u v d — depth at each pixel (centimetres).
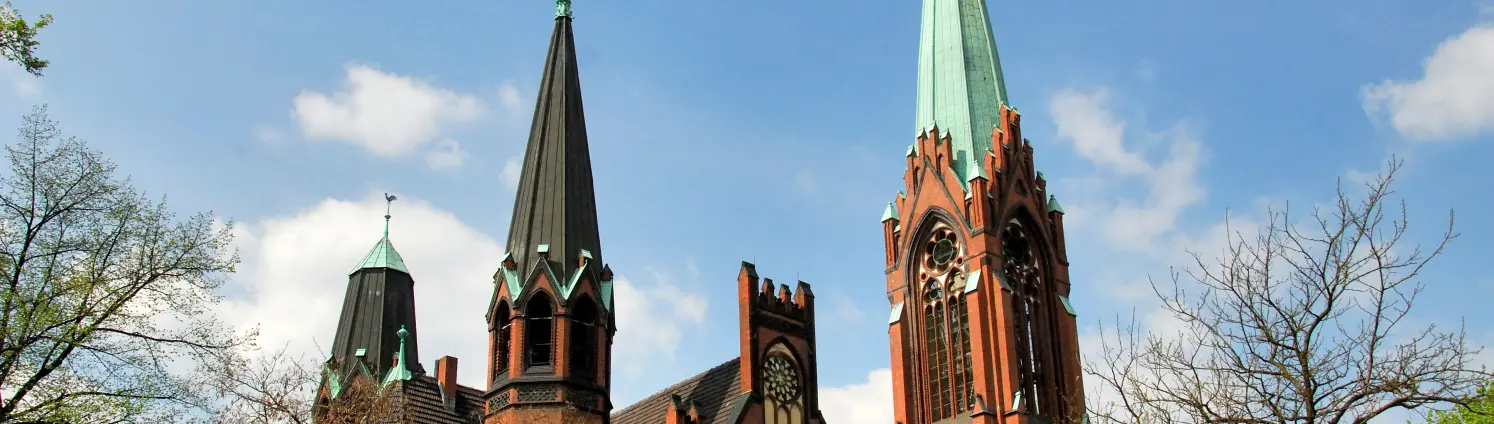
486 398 8088
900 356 10912
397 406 6862
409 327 9538
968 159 11306
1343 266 3822
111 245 5003
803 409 8681
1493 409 4475
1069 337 10906
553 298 8075
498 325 8219
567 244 8362
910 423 10669
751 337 8425
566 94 9006
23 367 4741
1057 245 11419
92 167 5034
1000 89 11869
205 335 5134
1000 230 10819
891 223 11612
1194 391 3988
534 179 8650
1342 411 3759
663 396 9012
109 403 4847
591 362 8075
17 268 4806
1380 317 3791
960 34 11981
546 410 7812
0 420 4559
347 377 8281
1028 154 11619
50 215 4912
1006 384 9969
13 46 4019
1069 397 10281
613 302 8431
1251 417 3894
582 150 8862
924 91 11975
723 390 8531
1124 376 4119
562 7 9438
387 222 9919
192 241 5162
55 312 4778
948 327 10725
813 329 9006
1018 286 10800
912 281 11169
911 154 11669
